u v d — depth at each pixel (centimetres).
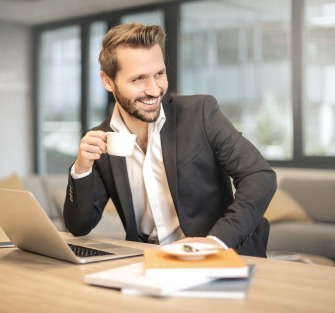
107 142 154
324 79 489
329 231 378
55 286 110
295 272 117
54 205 441
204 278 104
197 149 169
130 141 152
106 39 162
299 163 495
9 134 704
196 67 581
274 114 530
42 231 132
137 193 181
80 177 169
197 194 170
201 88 580
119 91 161
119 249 148
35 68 724
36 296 103
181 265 106
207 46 573
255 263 128
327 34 486
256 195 153
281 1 521
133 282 102
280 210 414
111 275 109
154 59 155
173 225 177
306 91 495
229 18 557
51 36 718
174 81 584
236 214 147
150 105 159
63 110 709
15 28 708
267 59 534
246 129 552
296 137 495
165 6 593
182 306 94
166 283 100
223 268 104
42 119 731
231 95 561
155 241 181
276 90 529
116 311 92
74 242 162
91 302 98
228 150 165
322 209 427
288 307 92
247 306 93
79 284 111
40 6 630
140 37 154
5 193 134
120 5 620
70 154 703
